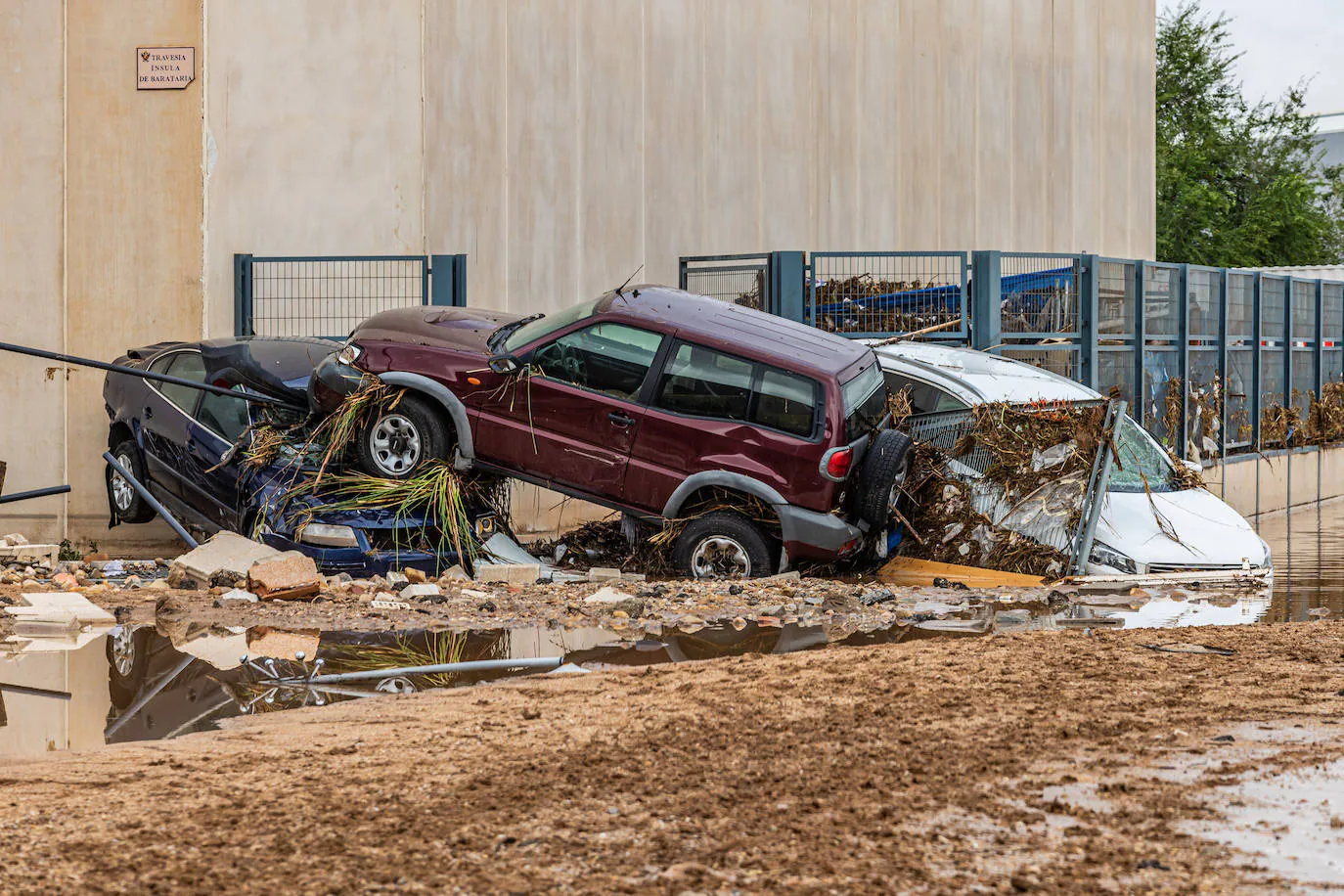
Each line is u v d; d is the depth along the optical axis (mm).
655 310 20141
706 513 19672
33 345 24688
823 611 17250
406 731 10609
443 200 26891
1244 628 15508
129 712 11508
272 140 26062
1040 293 28188
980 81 35031
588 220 28781
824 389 19156
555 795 8586
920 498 21109
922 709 10914
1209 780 8750
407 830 7906
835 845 7500
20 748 10227
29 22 24562
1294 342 38875
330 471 20078
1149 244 40094
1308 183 86750
